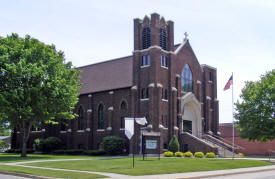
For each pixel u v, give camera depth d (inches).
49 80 1587.1
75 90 1706.4
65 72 1696.6
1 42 1603.1
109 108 2017.7
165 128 1881.2
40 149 2209.6
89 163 1216.2
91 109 2149.4
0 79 1544.0
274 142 2335.1
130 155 1828.2
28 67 1551.4
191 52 2191.2
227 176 970.1
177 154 1729.8
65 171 943.7
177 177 849.5
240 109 1913.1
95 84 2226.9
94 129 2116.1
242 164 1300.4
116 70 2190.0
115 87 2034.9
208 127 2233.0
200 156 1696.6
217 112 2341.3
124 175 884.6
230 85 1663.4
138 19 1966.0
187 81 2130.9
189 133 2052.2
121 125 1962.4
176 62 2036.2
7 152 2439.7
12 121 1640.0
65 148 2268.7
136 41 1952.5
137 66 1920.5
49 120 1742.1
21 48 1579.7
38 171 944.3
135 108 1881.2
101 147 2027.6
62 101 1632.6
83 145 2160.4
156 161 1286.9
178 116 1967.3
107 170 983.0
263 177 936.3
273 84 1845.5
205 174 943.7
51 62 1619.1
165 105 1900.8
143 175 893.2
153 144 1706.4
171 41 1991.9
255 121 1834.4
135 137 1834.4
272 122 1797.5
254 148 2436.0
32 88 1519.4
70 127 2252.7
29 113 1517.0
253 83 1973.4
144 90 1882.4
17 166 1127.6
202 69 2308.1
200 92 2209.6
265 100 1846.7
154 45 1872.5
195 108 2162.9
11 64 1517.0
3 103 1505.9
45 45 1670.8
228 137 2625.5
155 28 1893.5
